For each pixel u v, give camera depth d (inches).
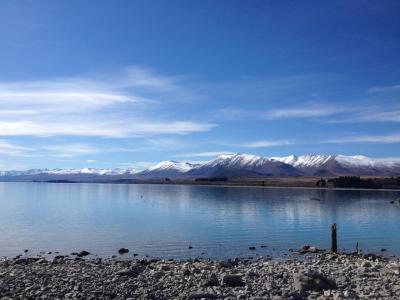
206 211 4680.1
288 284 1212.5
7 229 3068.4
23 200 7007.9
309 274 1173.1
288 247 2365.9
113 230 3031.5
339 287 1163.3
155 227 3213.6
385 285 1181.7
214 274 1302.9
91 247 2320.4
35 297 1000.2
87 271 1427.2
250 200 6737.2
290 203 6003.9
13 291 1051.9
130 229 3088.1
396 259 1958.7
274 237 2738.7
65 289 1088.2
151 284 1188.5
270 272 1432.1
